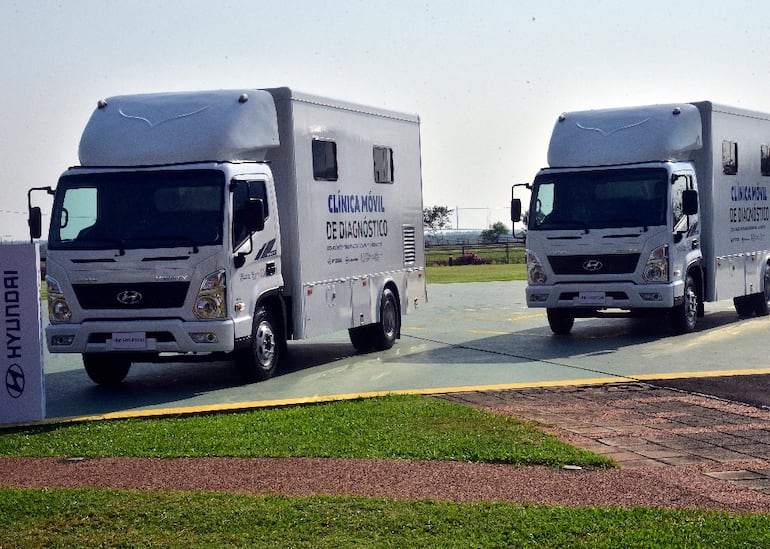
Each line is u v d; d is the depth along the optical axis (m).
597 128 20.03
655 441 10.70
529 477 9.14
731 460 9.83
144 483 9.21
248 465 9.77
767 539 7.21
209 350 14.45
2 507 8.37
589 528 7.48
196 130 15.02
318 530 7.60
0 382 12.61
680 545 7.11
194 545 7.38
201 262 14.45
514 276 45.16
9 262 12.56
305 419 11.95
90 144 15.15
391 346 19.58
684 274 19.97
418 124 20.78
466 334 21.89
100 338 14.70
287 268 16.20
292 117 16.17
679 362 16.72
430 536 7.42
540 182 19.97
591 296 19.50
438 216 118.38
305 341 21.59
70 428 12.05
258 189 15.43
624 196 19.41
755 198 23.27
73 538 7.61
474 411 12.23
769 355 17.39
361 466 9.61
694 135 20.44
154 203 14.70
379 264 18.98
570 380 14.94
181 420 12.34
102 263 14.64
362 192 18.36
